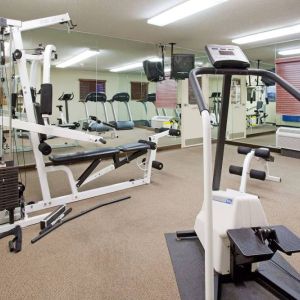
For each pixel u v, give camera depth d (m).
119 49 5.75
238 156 5.27
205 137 1.27
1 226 2.35
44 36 4.90
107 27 4.74
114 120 5.95
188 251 2.10
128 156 3.52
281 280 1.72
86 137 2.95
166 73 6.27
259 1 3.63
